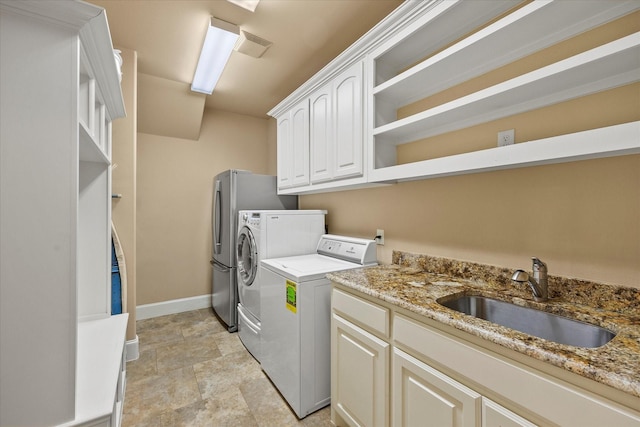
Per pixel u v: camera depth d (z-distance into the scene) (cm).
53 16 90
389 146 192
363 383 142
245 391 200
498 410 86
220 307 319
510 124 141
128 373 221
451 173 143
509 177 143
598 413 68
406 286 143
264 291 218
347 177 198
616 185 111
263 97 336
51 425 91
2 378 86
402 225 200
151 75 278
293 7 185
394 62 187
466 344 97
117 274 233
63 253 92
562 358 73
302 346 176
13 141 87
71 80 93
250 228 251
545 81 109
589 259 117
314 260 224
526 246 137
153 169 339
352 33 212
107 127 174
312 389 180
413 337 116
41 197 90
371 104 178
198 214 366
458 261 163
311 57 246
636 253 106
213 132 376
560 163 125
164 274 346
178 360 240
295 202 329
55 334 91
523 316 124
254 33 212
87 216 171
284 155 276
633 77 103
